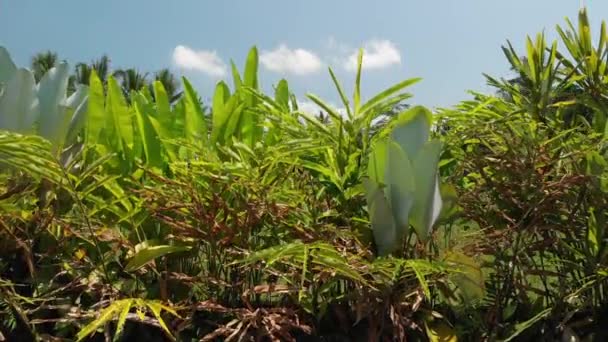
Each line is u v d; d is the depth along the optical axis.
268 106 2.19
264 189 1.88
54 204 1.90
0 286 1.69
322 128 2.16
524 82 2.45
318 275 1.80
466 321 1.99
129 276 1.92
